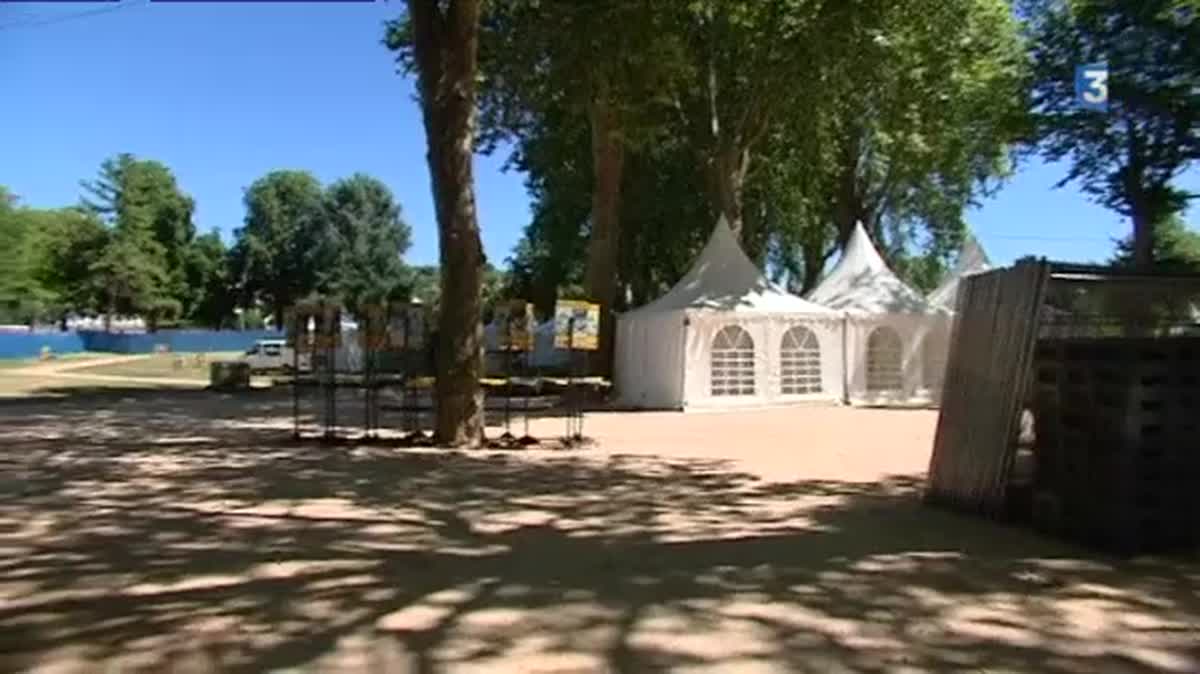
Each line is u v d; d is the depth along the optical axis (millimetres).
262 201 96625
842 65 26156
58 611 5973
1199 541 7617
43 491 11016
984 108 28172
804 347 26391
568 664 5004
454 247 15883
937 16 26656
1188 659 5141
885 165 39062
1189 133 16203
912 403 27047
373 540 8266
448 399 16078
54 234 84375
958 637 5477
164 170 92500
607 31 23703
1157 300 9039
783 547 7891
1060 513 8180
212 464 13555
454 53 15516
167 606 6082
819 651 5227
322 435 17547
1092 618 5848
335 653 5172
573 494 10938
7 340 68062
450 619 5781
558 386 28188
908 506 10000
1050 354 8352
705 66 27359
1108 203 18781
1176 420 7633
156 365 54812
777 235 42688
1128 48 15375
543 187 41219
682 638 5430
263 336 85125
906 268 45750
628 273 42344
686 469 13156
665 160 36969
